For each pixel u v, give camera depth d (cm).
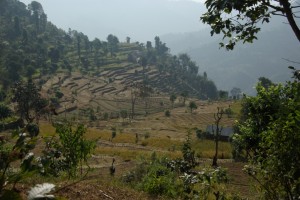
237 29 627
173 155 4731
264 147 571
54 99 11875
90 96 15575
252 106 671
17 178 347
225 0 564
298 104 561
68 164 990
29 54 17262
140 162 1750
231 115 12006
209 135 7319
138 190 1067
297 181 536
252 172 621
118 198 867
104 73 19888
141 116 13650
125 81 19450
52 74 16762
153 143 7025
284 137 536
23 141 385
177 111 14750
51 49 18675
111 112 13812
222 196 960
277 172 549
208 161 4441
